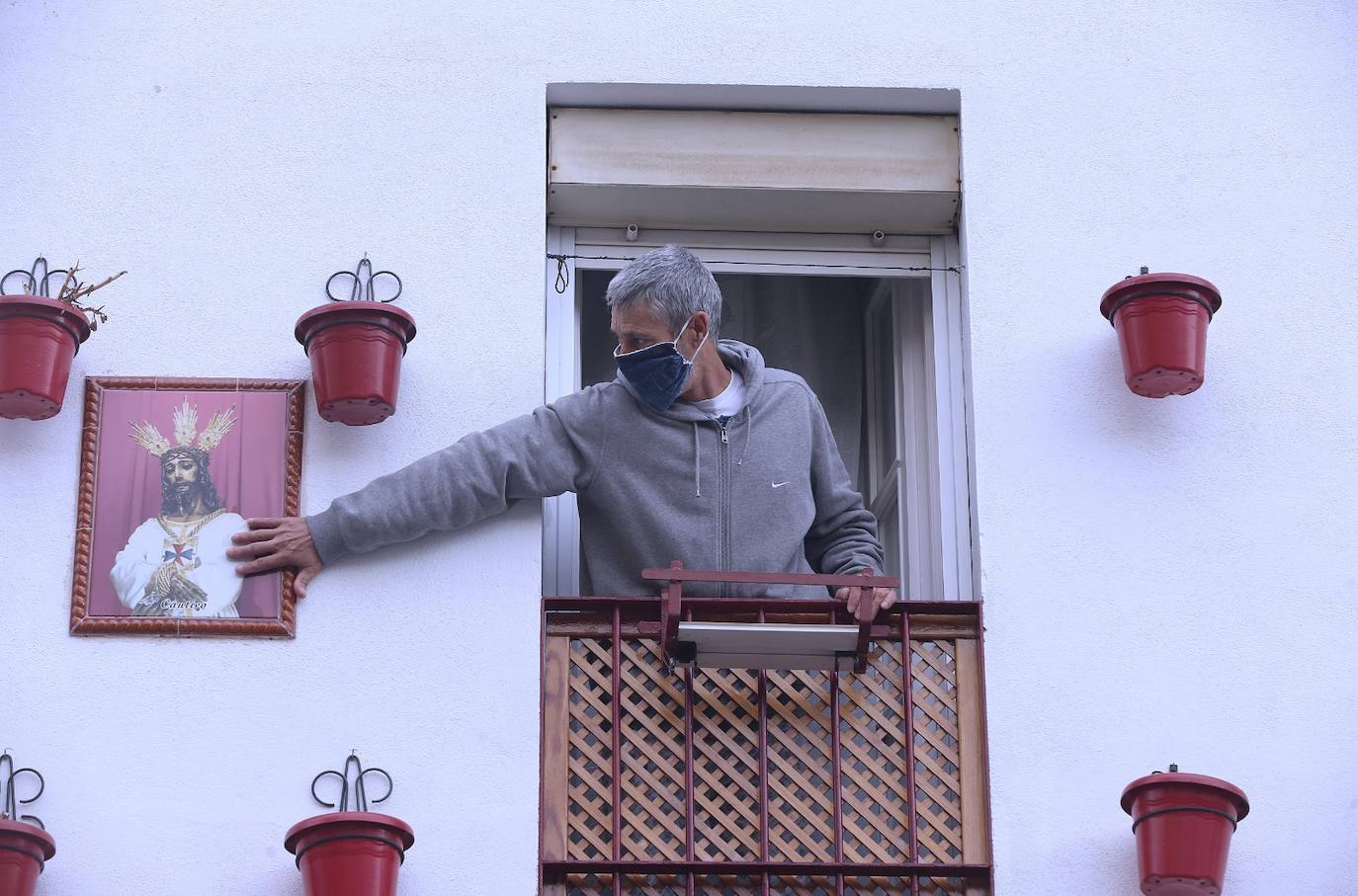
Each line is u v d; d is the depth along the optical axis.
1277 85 17.88
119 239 16.80
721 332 19.25
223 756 15.47
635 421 16.20
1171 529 16.53
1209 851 14.89
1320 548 16.56
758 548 16.14
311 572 15.91
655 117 17.75
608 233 18.19
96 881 15.10
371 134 17.22
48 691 15.54
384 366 15.95
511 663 15.84
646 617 15.99
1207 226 17.44
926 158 17.78
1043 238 17.31
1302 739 16.00
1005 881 15.49
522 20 17.61
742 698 15.91
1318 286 17.33
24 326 15.70
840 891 15.34
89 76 17.22
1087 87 17.77
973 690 16.05
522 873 15.28
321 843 14.56
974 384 16.86
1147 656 16.16
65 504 16.05
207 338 16.58
